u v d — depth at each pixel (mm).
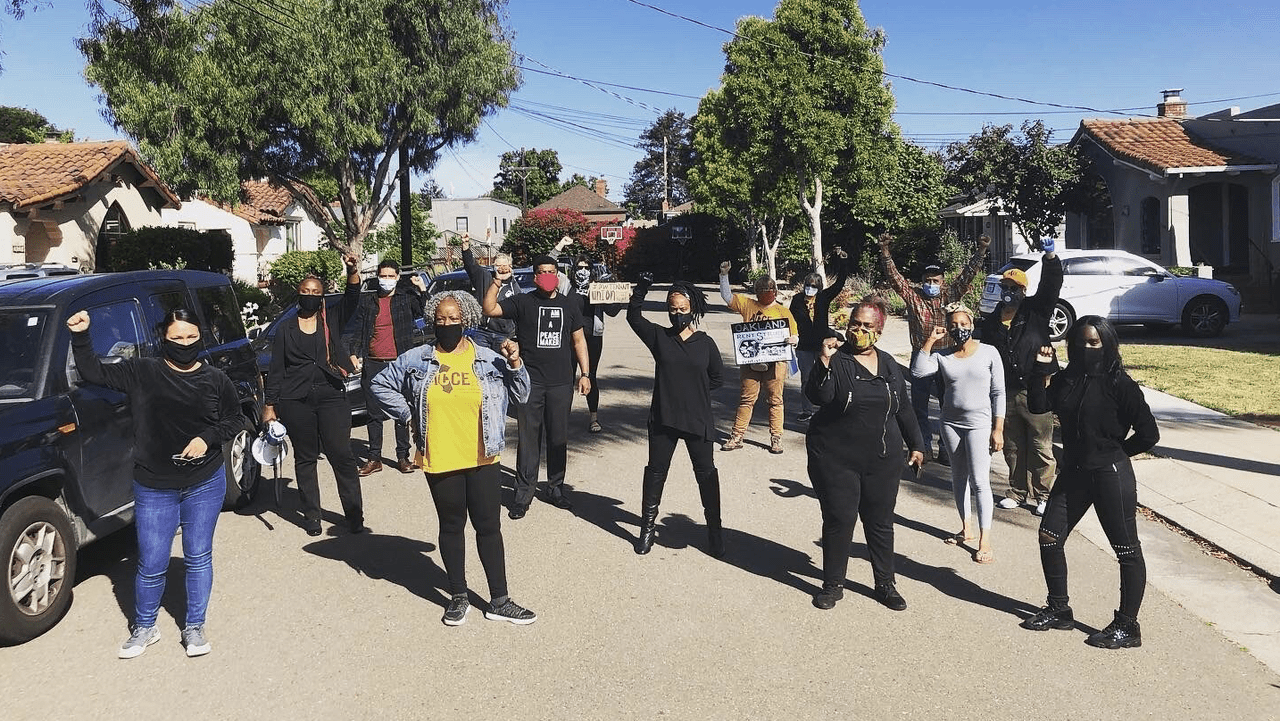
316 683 4707
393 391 5453
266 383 6973
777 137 24781
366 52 19797
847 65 24094
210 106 18750
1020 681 4699
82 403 5926
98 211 21578
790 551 6723
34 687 4695
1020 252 30938
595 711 4402
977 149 26703
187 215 30375
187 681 4742
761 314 9656
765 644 5148
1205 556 6582
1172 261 22250
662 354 6473
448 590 5992
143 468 4945
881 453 5574
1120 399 4992
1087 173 26250
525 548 6785
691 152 51500
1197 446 9117
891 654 5020
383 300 8859
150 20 16094
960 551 6711
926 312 8633
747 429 10883
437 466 5297
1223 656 4992
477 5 21656
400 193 22875
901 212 34594
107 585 6188
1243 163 21656
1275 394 11781
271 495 8375
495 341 9805
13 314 6062
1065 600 5312
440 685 4676
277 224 34188
